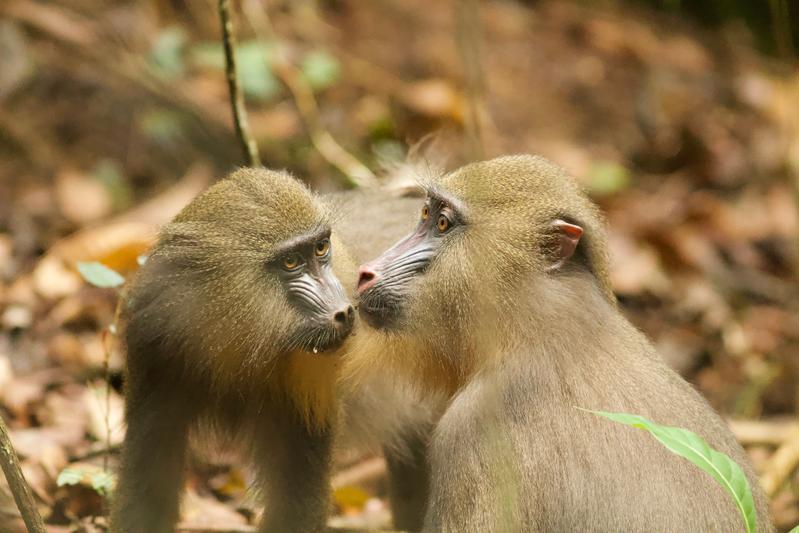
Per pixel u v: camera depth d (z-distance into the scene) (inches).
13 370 522.6
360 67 789.9
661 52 956.0
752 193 797.2
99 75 711.1
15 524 405.4
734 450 362.0
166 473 402.9
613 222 733.3
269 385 403.2
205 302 390.6
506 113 815.1
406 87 779.4
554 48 917.8
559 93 863.1
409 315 371.6
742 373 642.2
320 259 403.5
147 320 393.1
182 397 400.8
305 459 409.7
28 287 565.3
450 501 347.6
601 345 358.0
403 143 730.8
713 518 335.3
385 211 470.3
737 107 896.3
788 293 719.7
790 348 671.8
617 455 339.0
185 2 785.6
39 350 535.2
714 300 690.8
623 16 1013.8
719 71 950.4
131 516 394.6
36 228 621.9
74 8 745.6
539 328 357.4
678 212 764.6
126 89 708.0
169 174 681.6
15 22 719.7
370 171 677.3
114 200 651.5
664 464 338.6
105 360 431.2
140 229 584.1
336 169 692.1
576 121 839.7
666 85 897.5
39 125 684.7
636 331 381.1
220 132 705.6
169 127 690.8
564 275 364.5
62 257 571.2
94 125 693.9
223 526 437.4
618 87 891.4
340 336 392.5
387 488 503.2
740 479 295.0
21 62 701.3
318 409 405.1
